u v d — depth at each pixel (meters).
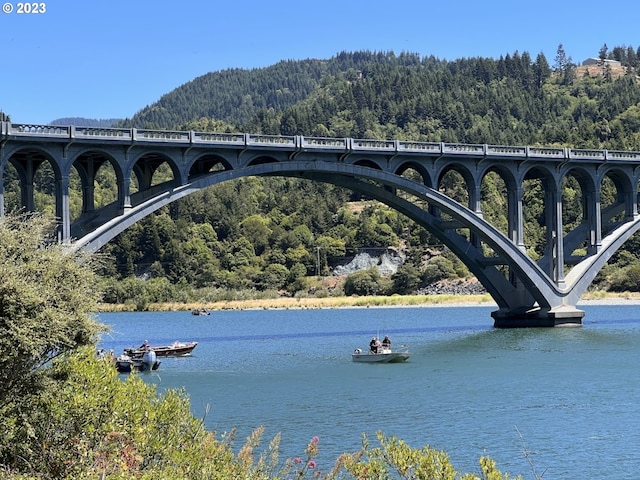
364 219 199.38
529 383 51.25
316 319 130.38
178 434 22.53
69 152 56.41
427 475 19.25
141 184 63.69
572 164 78.94
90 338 23.06
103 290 24.27
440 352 68.31
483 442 35.97
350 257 193.50
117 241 186.12
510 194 76.94
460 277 171.25
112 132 57.56
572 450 34.44
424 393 48.47
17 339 20.92
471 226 73.56
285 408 44.28
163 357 70.44
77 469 20.88
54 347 22.61
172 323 128.00
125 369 60.25
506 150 75.19
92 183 60.06
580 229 81.44
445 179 184.00
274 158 65.81
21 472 21.50
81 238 57.28
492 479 19.58
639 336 76.06
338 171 67.12
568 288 79.56
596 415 41.25
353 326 109.25
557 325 79.62
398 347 71.88
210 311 164.25
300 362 65.00
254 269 188.62
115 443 21.16
